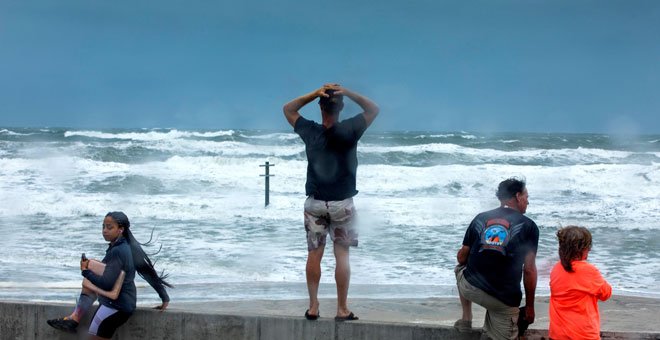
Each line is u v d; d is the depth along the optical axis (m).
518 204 4.98
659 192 26.95
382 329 5.41
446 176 29.45
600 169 31.58
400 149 41.56
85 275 5.75
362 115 5.35
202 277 12.33
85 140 52.34
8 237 16.45
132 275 5.79
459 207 21.98
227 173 31.12
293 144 49.19
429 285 11.79
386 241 16.31
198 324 5.83
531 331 5.11
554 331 4.79
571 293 4.70
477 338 5.20
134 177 29.55
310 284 5.56
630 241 16.53
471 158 40.78
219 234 17.20
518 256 4.81
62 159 33.97
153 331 5.91
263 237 16.75
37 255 14.08
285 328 5.62
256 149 42.97
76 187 26.97
